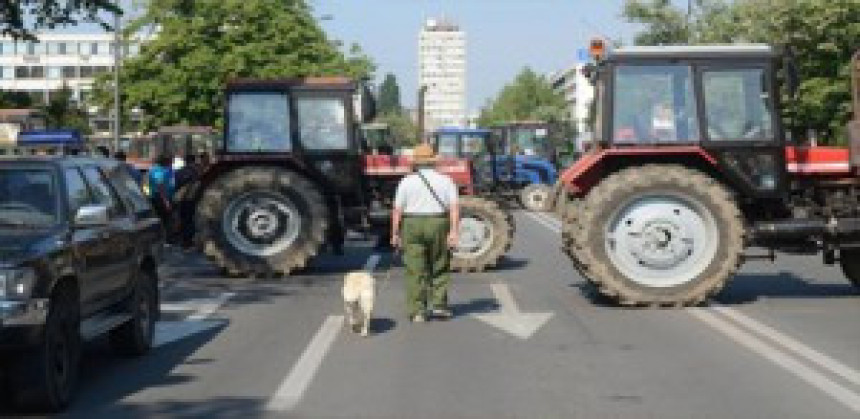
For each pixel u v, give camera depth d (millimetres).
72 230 8875
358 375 9453
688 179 13297
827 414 7961
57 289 8352
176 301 14539
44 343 8016
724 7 41156
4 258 7898
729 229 13305
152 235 11117
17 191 8977
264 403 8422
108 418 8023
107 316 9672
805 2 38281
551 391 8766
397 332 11742
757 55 13797
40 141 37406
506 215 18453
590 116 15305
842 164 13773
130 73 49438
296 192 17609
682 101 13852
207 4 48906
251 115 18562
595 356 10234
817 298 14281
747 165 13750
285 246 17578
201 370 9812
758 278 16625
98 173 10297
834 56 38875
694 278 13336
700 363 9859
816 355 10180
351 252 21750
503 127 39844
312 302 14359
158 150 39062
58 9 21062
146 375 9625
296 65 49656
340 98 18625
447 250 12625
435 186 12383
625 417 7895
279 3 50281
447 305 13555
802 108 37812
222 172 18328
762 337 11172
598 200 13320
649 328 11859
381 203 18891
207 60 48156
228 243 17516
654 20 41000
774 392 8680
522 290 15445
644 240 13336
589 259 13367
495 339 11250
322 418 7934
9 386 8070
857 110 14117
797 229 13461
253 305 14109
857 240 13414
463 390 8820
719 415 7934
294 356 10398
